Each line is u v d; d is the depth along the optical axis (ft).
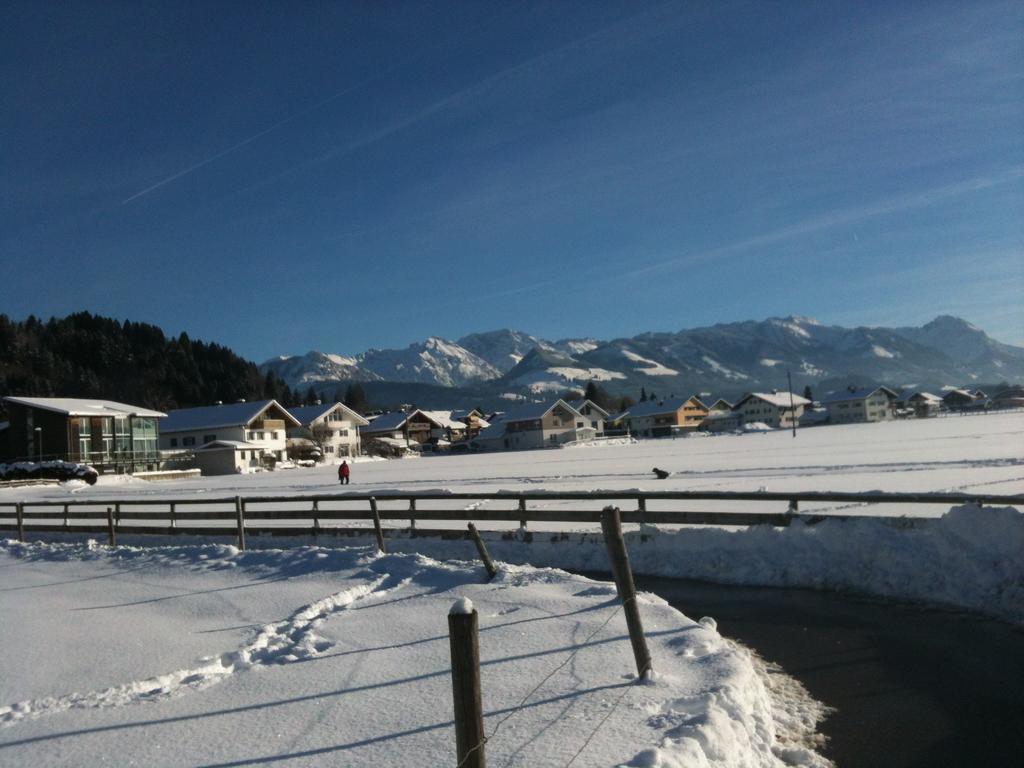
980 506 34.53
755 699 19.94
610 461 184.65
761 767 16.65
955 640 27.17
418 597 33.27
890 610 31.71
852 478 88.58
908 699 21.88
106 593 40.42
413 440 459.32
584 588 31.99
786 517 40.60
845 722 20.45
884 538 36.52
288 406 613.52
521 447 412.77
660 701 18.49
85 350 539.70
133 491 158.10
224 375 586.45
